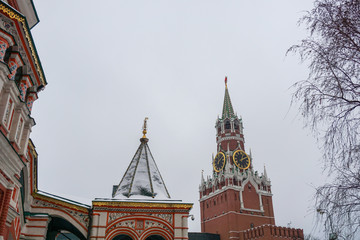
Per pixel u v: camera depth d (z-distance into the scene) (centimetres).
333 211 854
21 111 1491
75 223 2244
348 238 829
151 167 2627
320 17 951
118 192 2439
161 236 2220
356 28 906
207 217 11706
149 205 2239
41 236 2050
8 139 1343
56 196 2298
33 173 2069
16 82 1523
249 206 11031
